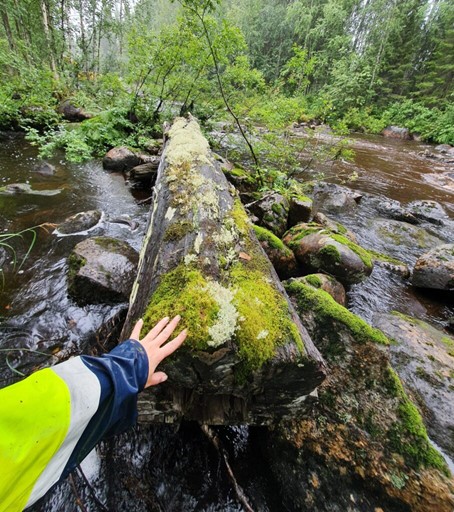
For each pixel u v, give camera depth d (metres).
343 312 1.98
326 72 18.77
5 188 4.71
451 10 28.30
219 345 1.10
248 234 1.94
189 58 7.28
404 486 1.39
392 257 4.46
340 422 1.62
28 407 0.62
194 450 1.67
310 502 1.45
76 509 1.42
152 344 1.03
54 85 10.43
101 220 4.20
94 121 7.82
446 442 1.75
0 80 8.41
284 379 1.22
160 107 9.37
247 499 1.52
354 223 5.44
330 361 1.86
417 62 28.56
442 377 2.13
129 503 1.46
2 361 2.12
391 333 2.56
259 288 1.42
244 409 1.43
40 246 3.49
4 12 11.41
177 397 1.35
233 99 7.91
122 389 0.81
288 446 1.60
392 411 1.61
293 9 27.97
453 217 6.16
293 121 6.49
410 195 7.40
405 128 19.75
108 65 17.22
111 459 1.59
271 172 5.88
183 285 1.32
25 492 0.60
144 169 5.60
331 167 8.99
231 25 6.52
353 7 29.84
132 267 2.95
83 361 0.79
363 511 1.37
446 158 12.47
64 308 2.64
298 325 1.39
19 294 2.74
